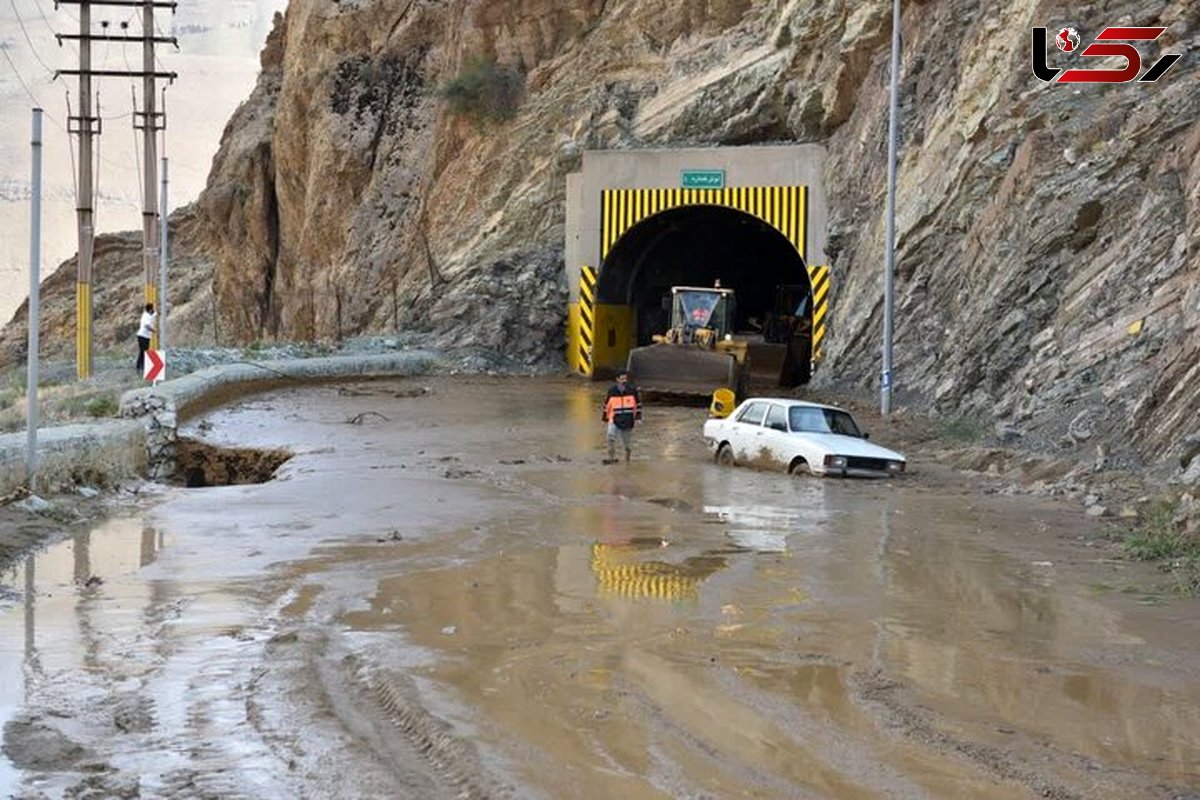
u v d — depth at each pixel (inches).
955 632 464.1
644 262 2053.4
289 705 378.9
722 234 2129.7
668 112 1973.4
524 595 528.7
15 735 352.2
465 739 341.4
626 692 385.7
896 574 573.6
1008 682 398.0
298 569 589.0
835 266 1683.1
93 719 367.2
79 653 439.8
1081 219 1088.8
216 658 432.8
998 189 1283.2
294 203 2780.5
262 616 495.5
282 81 3083.2
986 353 1139.9
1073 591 537.6
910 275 1421.0
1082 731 350.6
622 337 2001.7
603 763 323.9
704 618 486.0
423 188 2341.3
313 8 2689.5
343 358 1840.6
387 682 398.0
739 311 2244.1
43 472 790.5
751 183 1795.0
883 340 1321.4
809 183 1756.9
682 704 373.4
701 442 1149.1
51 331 3622.0
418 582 557.3
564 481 898.7
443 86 2305.6
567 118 2119.8
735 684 394.6
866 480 906.7
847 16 1761.8
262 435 1186.0
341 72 2610.7
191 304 3388.3
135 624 482.9
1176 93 1075.3
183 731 356.5
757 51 1921.8
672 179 1847.9
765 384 1761.8
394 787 313.3
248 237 2994.6
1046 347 1041.5
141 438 1007.0
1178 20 1151.0
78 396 1317.7
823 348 1658.5
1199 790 307.0
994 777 313.6
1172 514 682.8
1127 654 433.7
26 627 477.7
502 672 409.7
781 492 847.1
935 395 1232.2
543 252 2046.0
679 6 2073.1
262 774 322.7
